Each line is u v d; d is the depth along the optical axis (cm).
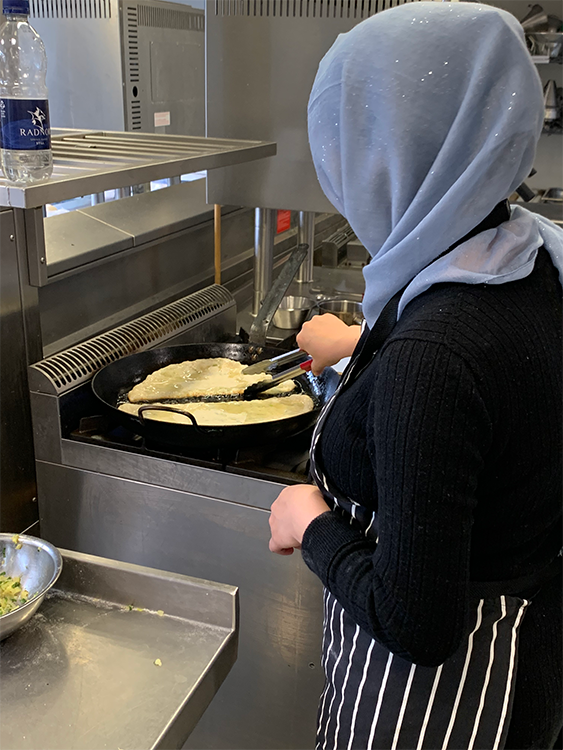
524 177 73
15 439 142
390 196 76
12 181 101
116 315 178
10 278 134
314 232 252
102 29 218
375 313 82
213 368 166
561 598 89
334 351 133
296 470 133
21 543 112
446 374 63
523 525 75
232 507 133
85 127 234
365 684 88
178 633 107
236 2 180
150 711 93
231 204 200
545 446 70
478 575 79
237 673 146
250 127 190
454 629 66
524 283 71
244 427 128
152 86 238
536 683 85
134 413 139
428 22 68
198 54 266
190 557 141
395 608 67
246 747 152
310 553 83
